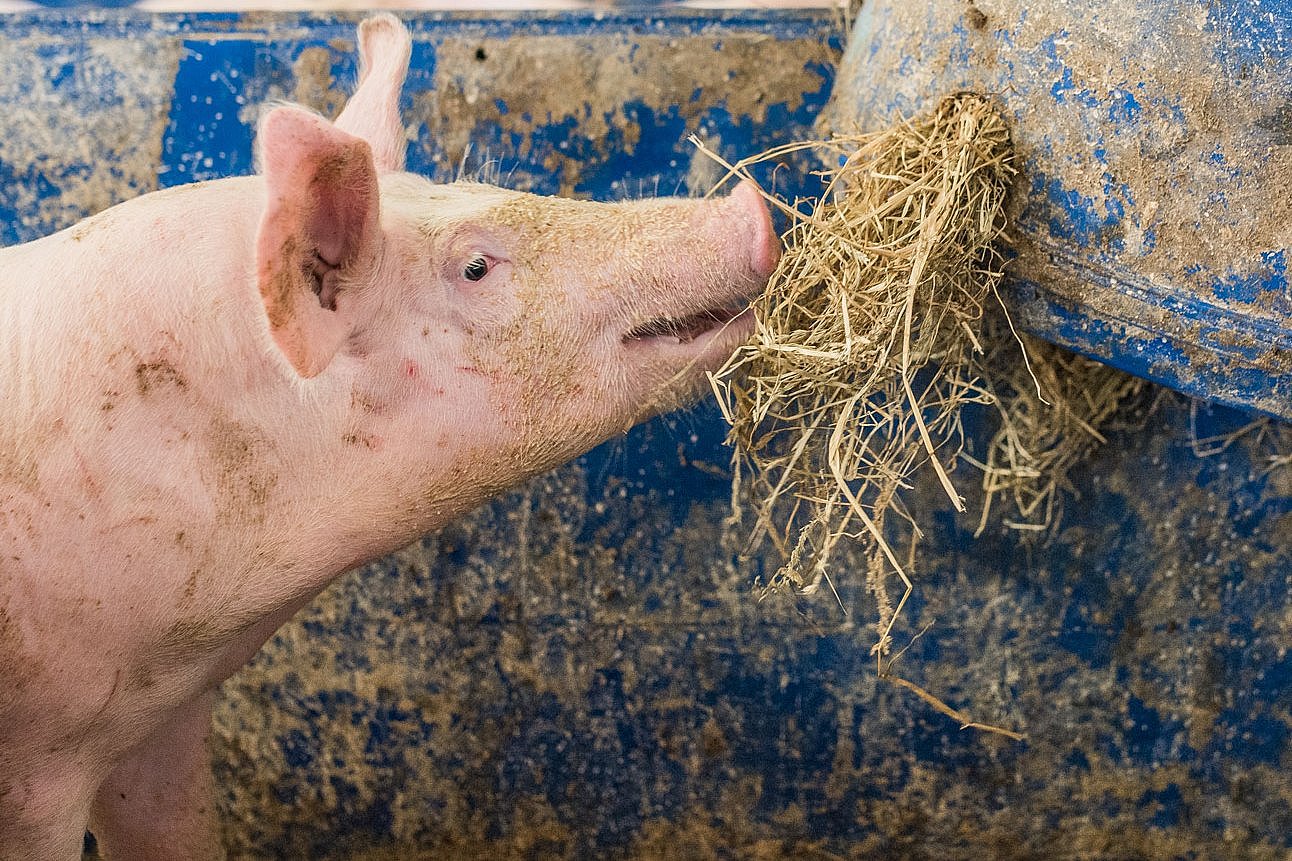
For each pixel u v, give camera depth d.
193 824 2.54
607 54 2.77
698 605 2.96
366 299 1.95
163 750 2.47
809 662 2.98
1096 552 2.89
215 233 1.98
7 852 2.12
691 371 2.16
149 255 1.96
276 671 3.02
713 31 2.77
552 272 2.06
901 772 3.04
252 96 2.81
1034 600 2.92
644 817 3.09
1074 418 2.74
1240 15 1.88
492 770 3.07
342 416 2.03
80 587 1.97
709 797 3.07
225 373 1.96
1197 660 2.95
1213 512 2.86
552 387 2.08
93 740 2.14
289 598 2.15
